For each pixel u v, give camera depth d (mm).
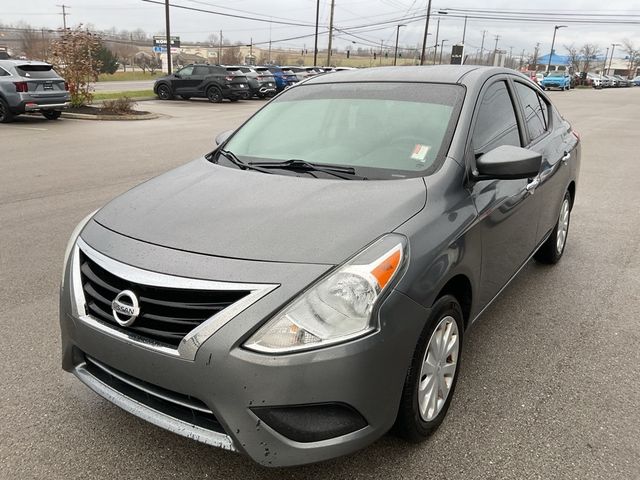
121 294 2244
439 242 2465
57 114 17078
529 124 4098
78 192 7672
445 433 2725
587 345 3611
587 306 4199
